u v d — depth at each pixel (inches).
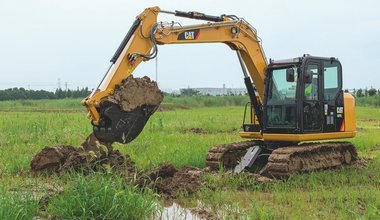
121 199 290.4
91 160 381.1
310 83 473.1
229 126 965.8
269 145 492.1
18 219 270.7
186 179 398.6
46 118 994.7
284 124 473.7
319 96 480.4
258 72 504.7
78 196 287.1
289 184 406.3
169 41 443.2
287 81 456.8
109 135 393.7
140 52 423.5
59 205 290.8
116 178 318.7
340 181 428.1
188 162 497.0
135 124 402.3
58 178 373.1
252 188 401.1
